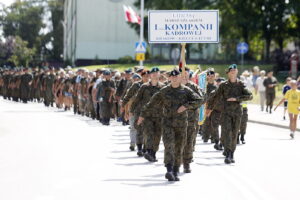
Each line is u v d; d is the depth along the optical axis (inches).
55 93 2134.6
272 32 4151.1
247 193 619.5
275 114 1983.3
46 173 740.0
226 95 864.3
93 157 897.5
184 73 802.2
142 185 662.5
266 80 2047.2
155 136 852.6
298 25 4151.1
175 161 706.8
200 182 687.7
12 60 6737.2
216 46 4362.7
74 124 1513.3
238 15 4074.8
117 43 5039.4
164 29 1073.5
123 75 1609.3
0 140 1122.7
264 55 5002.5
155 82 887.7
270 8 4005.9
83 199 578.9
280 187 659.4
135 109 896.3
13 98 2682.1
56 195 598.5
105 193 610.9
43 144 1061.1
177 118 696.4
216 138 1029.2
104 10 5002.5
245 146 1098.7
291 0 3882.9
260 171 781.3
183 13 1069.1
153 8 4434.1
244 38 4264.3
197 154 965.8
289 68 3804.1
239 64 4188.0
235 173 761.6
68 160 861.2
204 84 971.9
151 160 852.0
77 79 1862.7
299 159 909.2
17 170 762.8
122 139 1163.3
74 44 5118.1
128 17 2437.3
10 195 597.3
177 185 665.6
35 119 1652.3
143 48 2204.7
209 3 4232.3
